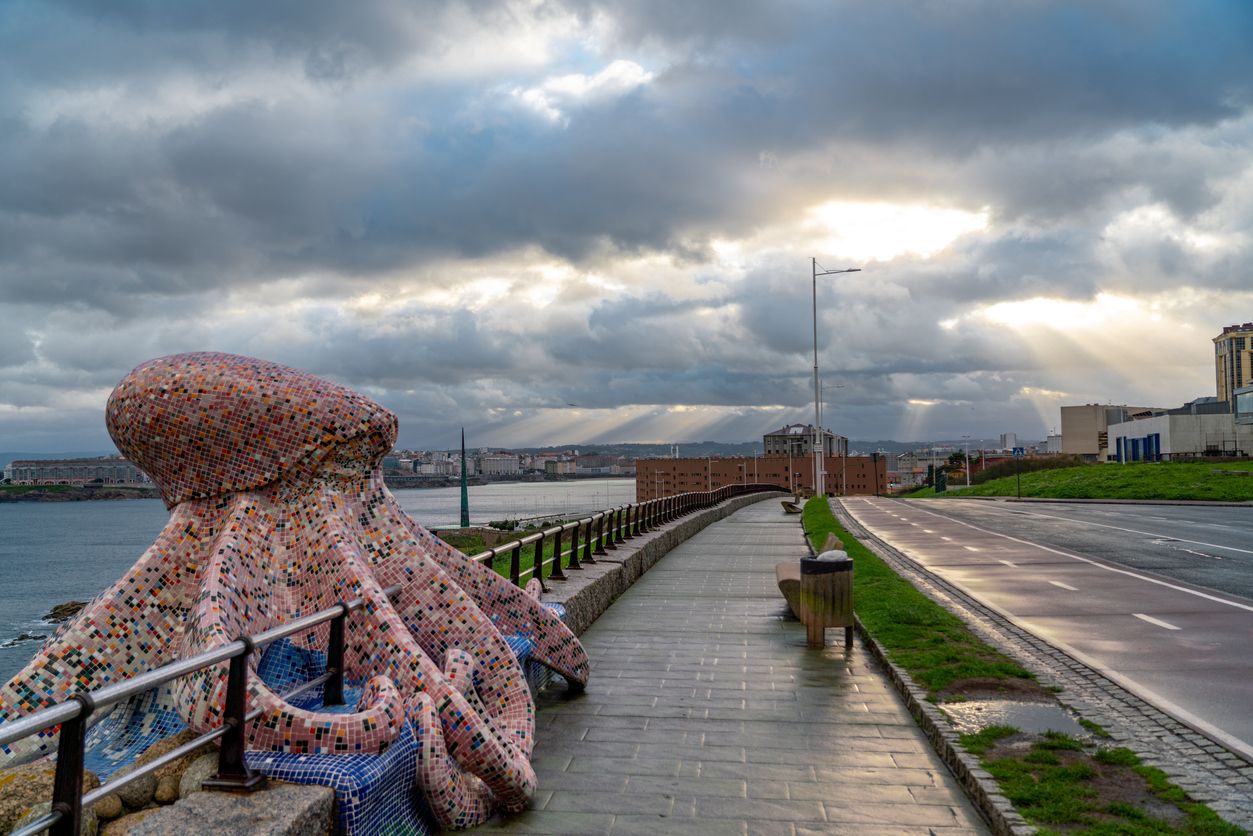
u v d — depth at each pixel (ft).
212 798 14.78
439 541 27.22
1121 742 22.09
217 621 17.79
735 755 23.31
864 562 64.03
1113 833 16.42
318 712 17.61
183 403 21.88
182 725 19.61
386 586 23.02
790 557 77.30
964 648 33.76
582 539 87.40
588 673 29.96
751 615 45.96
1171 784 18.97
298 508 22.29
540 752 23.63
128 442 22.44
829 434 635.25
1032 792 18.62
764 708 27.94
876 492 532.73
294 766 15.74
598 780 21.50
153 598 21.13
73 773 11.69
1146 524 105.09
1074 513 131.23
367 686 18.17
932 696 26.91
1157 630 39.68
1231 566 64.64
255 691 16.76
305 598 21.45
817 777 21.58
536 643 28.40
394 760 16.80
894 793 20.47
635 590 55.77
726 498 183.52
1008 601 48.73
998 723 23.82
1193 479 172.04
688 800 20.17
